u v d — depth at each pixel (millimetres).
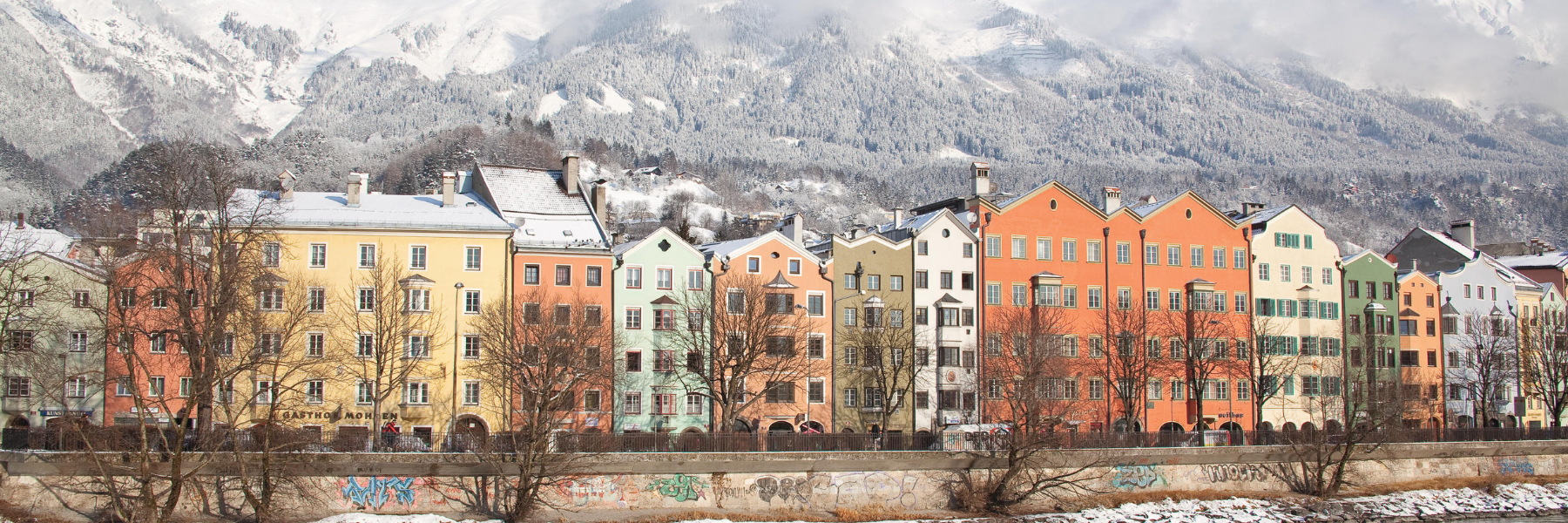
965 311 99250
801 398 93375
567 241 91688
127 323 73688
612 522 73250
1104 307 104250
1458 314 118000
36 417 78875
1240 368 105438
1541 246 146875
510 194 97812
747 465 77562
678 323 91375
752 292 88625
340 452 72250
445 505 73312
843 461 79375
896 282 97875
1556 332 112188
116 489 67438
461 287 86688
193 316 71000
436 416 84875
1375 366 106812
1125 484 87000
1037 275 101438
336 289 84938
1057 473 84938
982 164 108812
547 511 73688
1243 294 109062
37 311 79562
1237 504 86750
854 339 95312
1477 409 115688
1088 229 104938
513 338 79125
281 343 76500
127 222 84625
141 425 65625
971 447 84500
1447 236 137375
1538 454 103000
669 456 75750
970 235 100500
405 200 93250
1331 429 97875
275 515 69438
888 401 90188
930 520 78688
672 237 92438
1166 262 107125
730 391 84000
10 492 67750
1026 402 82500
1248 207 119312
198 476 69375
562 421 78750
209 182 86125
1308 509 87562
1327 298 112312
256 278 74500
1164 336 104750
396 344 84438
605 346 87375
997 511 81312
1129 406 94562
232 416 75062
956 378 97375
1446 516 88562
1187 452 88188
